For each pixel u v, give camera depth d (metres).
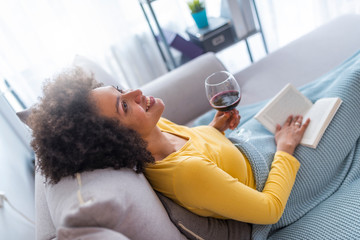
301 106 1.18
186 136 1.01
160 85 1.62
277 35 2.73
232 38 2.33
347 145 1.08
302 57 1.63
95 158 0.73
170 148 0.96
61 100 0.76
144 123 0.89
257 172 1.00
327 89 1.23
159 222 0.72
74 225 0.57
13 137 1.72
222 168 0.94
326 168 1.05
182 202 0.84
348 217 0.81
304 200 1.04
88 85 0.85
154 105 0.93
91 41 2.22
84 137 0.73
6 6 1.93
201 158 0.82
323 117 1.08
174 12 2.41
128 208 0.65
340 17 1.78
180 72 1.68
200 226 0.86
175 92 1.61
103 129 0.76
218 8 2.47
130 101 0.88
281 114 1.17
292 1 2.60
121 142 0.77
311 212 0.96
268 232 0.95
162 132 1.00
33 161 1.75
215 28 2.23
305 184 1.03
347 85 1.12
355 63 1.18
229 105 1.02
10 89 2.07
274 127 1.15
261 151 1.09
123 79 2.47
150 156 0.85
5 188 1.19
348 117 1.09
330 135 1.07
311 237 0.83
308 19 2.71
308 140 1.06
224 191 0.79
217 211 0.81
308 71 1.52
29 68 2.11
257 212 0.82
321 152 1.05
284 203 0.90
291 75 1.56
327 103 1.10
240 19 2.28
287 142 1.06
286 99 1.19
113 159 0.75
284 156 1.01
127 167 0.79
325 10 2.63
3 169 1.29
